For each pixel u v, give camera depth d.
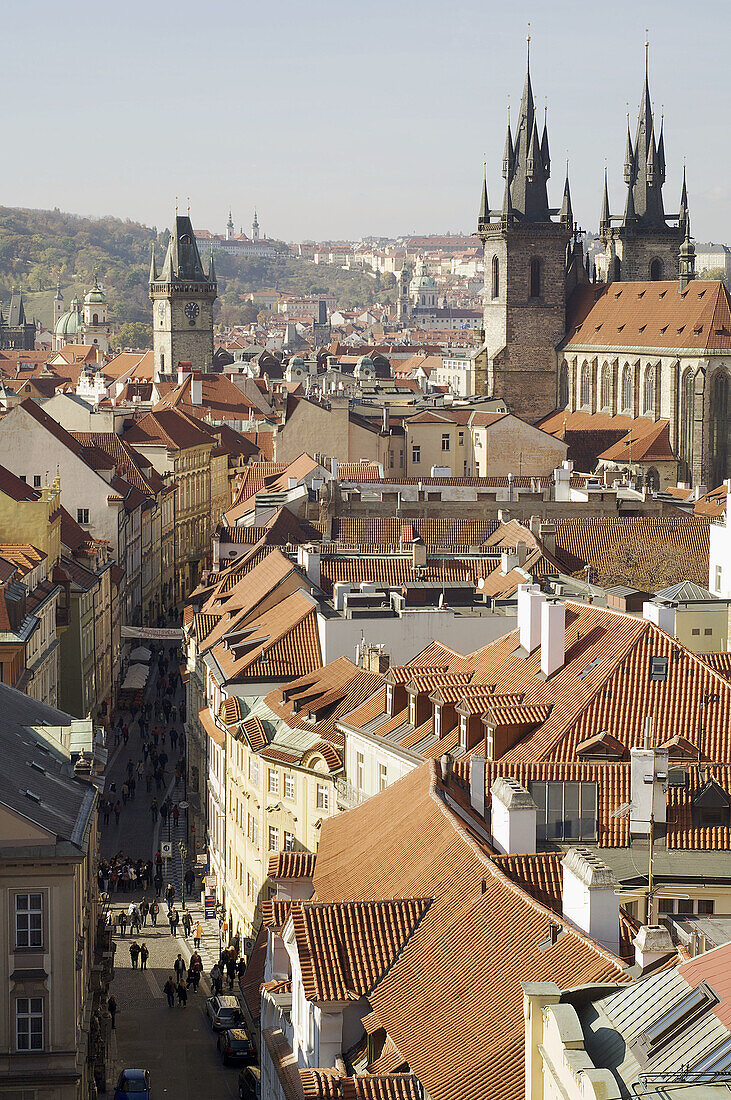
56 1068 121.81
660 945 81.00
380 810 115.69
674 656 127.25
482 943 88.44
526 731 126.00
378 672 169.00
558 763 116.25
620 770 115.50
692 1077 60.19
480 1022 82.50
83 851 121.38
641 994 68.00
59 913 121.38
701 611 168.25
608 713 124.38
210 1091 139.62
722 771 116.88
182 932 190.50
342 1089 79.88
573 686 129.62
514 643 147.38
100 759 153.75
